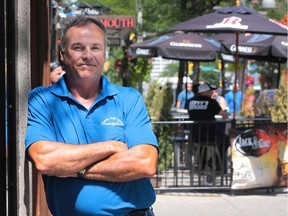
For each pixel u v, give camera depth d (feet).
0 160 12.11
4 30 12.16
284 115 30.12
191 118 31.60
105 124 9.51
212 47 43.57
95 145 9.07
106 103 9.64
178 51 43.11
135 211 9.57
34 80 15.33
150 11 72.69
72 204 9.24
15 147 12.25
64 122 9.44
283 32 28.14
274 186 27.61
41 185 15.55
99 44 9.53
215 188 27.89
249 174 27.14
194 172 30.22
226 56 51.44
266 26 28.17
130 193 9.42
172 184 29.94
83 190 9.18
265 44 42.65
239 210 24.61
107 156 9.09
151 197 9.76
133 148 9.29
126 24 47.50
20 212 12.45
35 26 15.30
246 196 27.58
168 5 69.56
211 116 31.14
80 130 9.45
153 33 75.25
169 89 29.73
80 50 9.48
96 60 9.52
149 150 9.38
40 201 15.57
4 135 12.13
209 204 25.73
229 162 29.60
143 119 9.82
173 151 29.01
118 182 9.28
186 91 47.47
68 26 9.59
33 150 9.11
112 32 49.21
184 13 67.26
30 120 9.56
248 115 40.57
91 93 9.73
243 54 44.39
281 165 27.61
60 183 9.32
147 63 59.26
